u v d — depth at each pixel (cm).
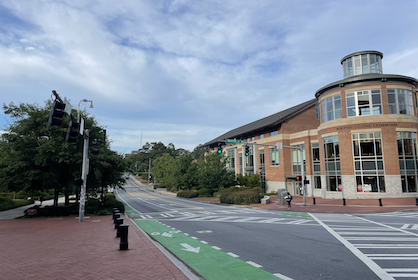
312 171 3678
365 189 2858
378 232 1167
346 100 3066
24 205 3231
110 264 693
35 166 1984
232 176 4128
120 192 7150
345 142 2998
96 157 2059
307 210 2220
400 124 2847
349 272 647
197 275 643
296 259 770
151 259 743
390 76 2883
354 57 3291
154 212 2400
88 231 1284
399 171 2777
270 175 4269
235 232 1248
